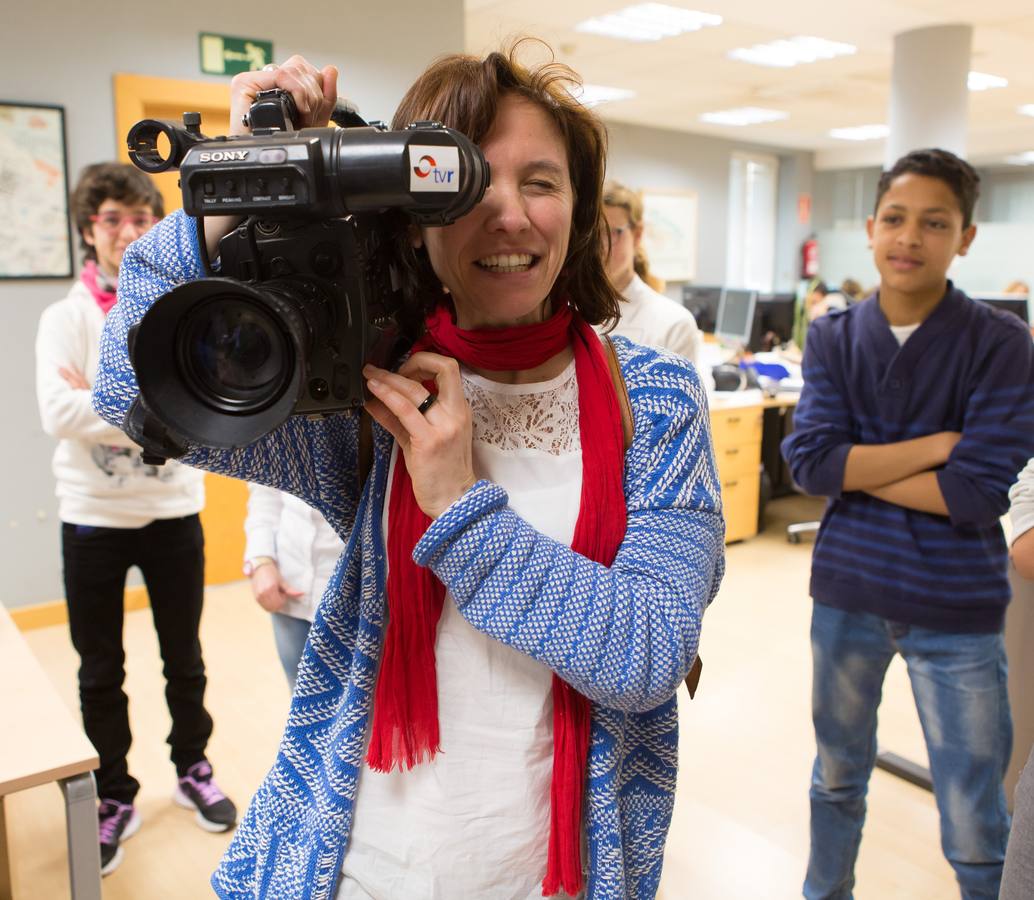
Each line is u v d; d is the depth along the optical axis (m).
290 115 0.76
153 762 2.55
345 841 0.84
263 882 0.86
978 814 1.58
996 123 9.17
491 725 0.82
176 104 3.75
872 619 1.66
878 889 2.03
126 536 2.10
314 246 0.71
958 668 1.58
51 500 3.67
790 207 11.45
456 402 0.75
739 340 5.92
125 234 2.10
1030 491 1.28
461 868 0.82
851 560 1.67
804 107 8.29
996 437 1.52
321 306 0.71
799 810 2.34
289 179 0.66
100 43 3.54
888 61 6.43
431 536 0.74
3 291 3.48
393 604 0.82
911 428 1.63
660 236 9.73
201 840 2.20
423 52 4.40
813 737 2.71
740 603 3.83
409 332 0.90
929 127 5.52
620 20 5.39
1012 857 1.02
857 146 11.03
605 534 0.80
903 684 3.04
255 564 1.77
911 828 2.25
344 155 0.66
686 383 0.85
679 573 0.77
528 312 0.82
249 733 2.69
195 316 0.67
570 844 0.80
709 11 5.14
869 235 1.69
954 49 5.41
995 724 1.58
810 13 5.18
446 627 0.83
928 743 1.65
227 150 0.68
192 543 2.21
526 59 0.81
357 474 0.93
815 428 1.70
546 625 0.73
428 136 0.67
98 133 3.59
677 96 7.77
